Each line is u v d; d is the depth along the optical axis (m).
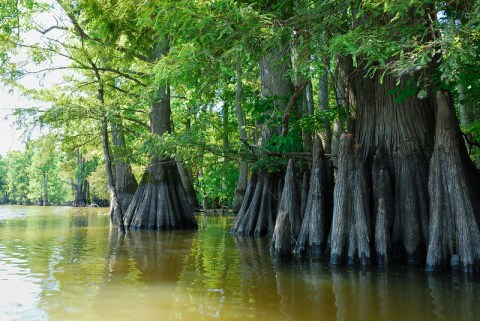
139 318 4.83
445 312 5.10
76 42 17.83
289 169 11.18
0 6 15.66
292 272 7.53
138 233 15.15
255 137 19.16
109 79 17.33
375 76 9.34
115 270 7.64
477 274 7.30
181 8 6.89
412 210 8.47
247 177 25.67
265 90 14.12
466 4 6.38
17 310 5.09
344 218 8.46
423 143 8.91
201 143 13.61
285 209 10.92
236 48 7.44
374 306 5.36
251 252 10.12
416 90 8.78
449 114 7.90
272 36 7.49
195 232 15.70
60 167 48.97
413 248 8.32
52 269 7.66
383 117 9.23
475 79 8.20
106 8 14.23
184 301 5.55
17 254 9.42
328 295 5.89
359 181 8.54
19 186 72.56
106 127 17.88
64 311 5.08
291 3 8.65
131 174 21.52
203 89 9.30
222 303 5.47
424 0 6.12
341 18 7.80
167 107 17.73
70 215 28.11
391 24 6.82
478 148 13.06
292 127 12.59
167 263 8.46
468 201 7.57
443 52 5.63
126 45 16.78
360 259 8.26
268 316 4.94
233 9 7.14
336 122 14.45
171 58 7.89
